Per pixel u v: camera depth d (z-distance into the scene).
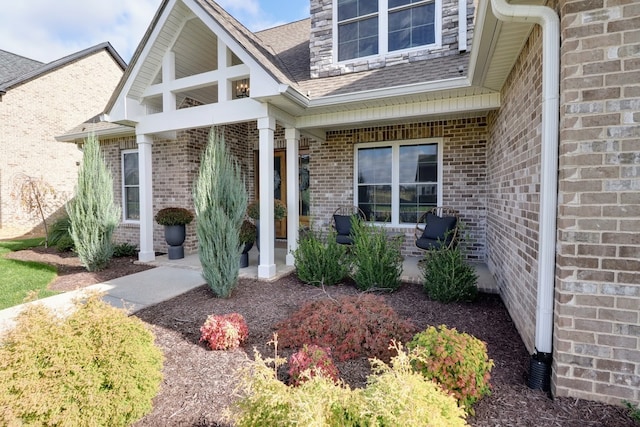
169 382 2.39
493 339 3.05
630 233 1.99
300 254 5.11
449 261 4.16
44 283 5.03
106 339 1.92
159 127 5.93
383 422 1.37
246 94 6.61
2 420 1.55
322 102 5.06
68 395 1.70
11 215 10.32
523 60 3.16
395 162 6.63
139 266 6.13
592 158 2.04
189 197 7.27
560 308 2.16
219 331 2.89
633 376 2.02
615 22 1.98
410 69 5.42
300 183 8.14
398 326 2.91
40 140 11.09
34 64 12.74
